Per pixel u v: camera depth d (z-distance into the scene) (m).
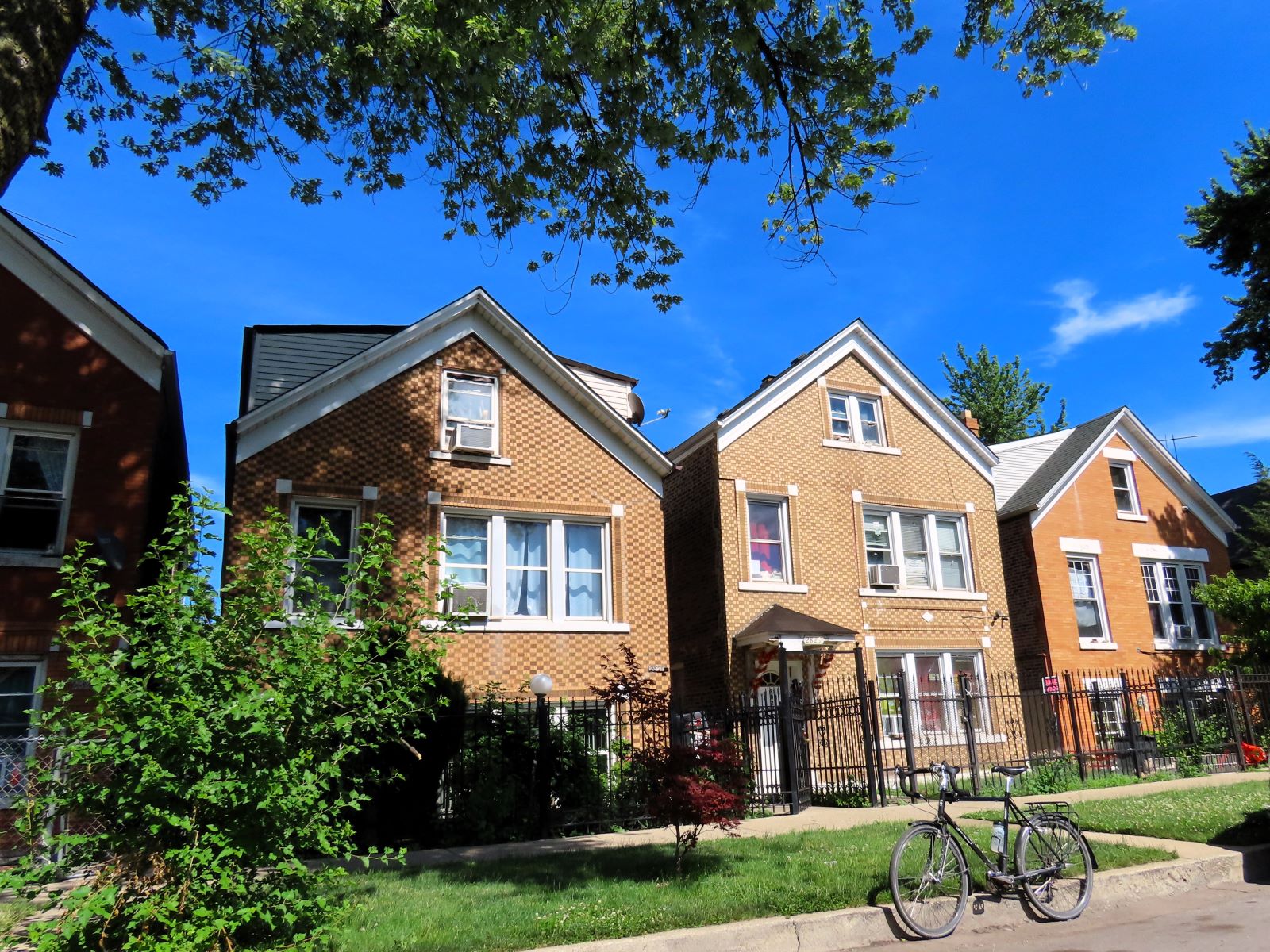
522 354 16.89
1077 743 16.84
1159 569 23.86
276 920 5.97
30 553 12.48
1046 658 21.34
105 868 5.68
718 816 8.44
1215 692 18.84
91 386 13.34
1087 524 22.95
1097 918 7.74
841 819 12.41
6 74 6.93
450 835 11.73
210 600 6.21
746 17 10.50
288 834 5.90
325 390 15.12
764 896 7.38
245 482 14.27
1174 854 9.18
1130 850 9.27
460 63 10.07
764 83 11.27
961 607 20.27
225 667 5.98
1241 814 11.09
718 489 18.53
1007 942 6.97
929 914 7.20
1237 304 23.23
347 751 6.37
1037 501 22.42
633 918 6.82
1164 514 24.28
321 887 7.20
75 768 5.93
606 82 11.23
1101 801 13.15
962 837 7.48
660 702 9.23
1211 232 21.75
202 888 5.59
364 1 9.45
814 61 11.45
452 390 16.31
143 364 13.72
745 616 18.02
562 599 16.14
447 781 12.26
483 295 16.53
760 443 19.19
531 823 12.16
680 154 12.29
